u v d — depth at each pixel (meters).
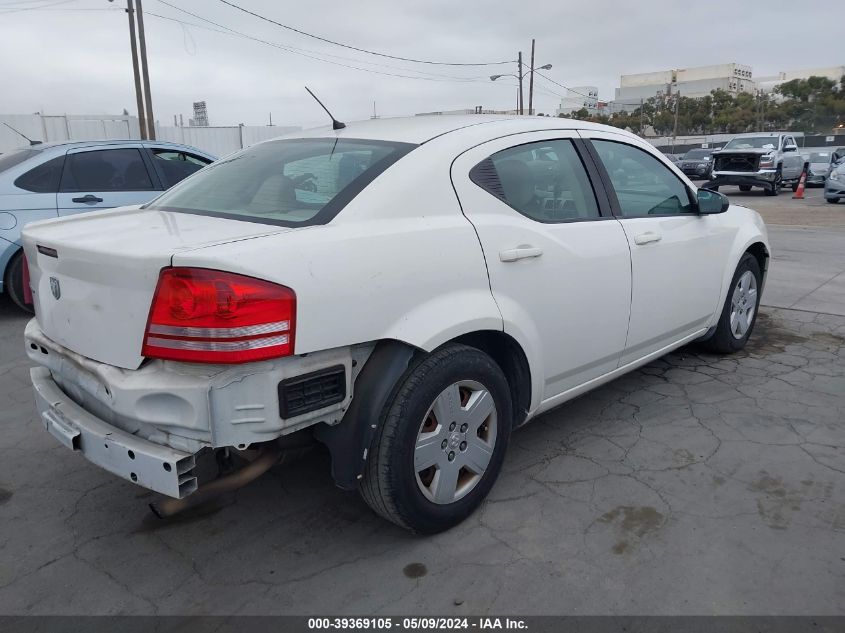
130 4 22.56
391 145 3.02
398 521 2.74
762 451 3.61
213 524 3.03
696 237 4.23
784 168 22.72
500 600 2.51
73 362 2.63
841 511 3.04
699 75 155.75
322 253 2.41
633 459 3.54
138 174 7.07
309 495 3.26
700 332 4.61
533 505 3.12
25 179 6.43
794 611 2.43
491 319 2.87
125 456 2.38
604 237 3.50
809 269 8.51
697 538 2.86
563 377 3.43
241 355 2.20
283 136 3.71
